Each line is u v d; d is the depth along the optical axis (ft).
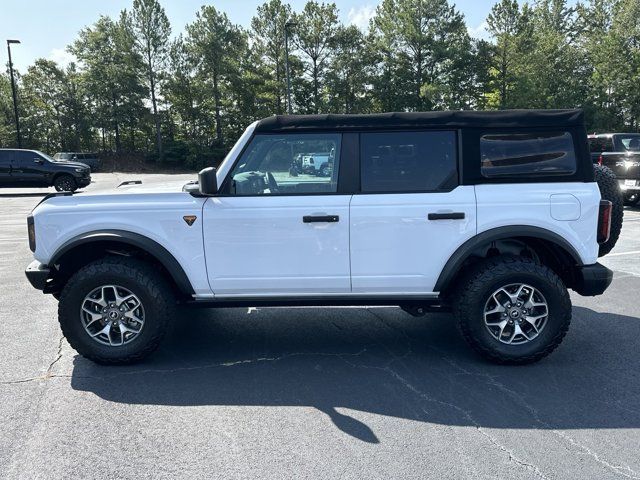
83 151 180.65
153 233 13.30
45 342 15.52
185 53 158.92
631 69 146.10
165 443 10.03
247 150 13.41
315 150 13.35
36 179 64.34
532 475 8.89
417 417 10.95
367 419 10.89
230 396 12.05
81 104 173.06
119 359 13.56
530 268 13.10
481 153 13.26
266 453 9.64
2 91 172.35
